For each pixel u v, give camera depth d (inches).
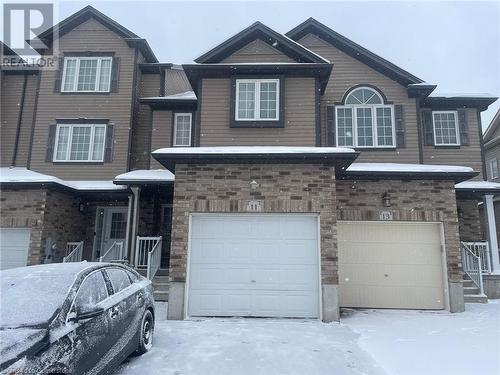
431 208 406.3
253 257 346.3
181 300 334.6
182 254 343.3
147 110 617.0
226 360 221.5
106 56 607.5
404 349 247.1
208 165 357.7
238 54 466.0
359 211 410.3
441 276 402.3
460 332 294.4
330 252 337.1
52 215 472.4
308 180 350.6
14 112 618.5
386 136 513.3
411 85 508.4
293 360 223.1
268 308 338.0
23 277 189.5
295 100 442.3
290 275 341.7
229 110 442.0
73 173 566.3
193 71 448.8
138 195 493.7
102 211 570.6
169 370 205.2
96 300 188.7
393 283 406.0
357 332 291.9
